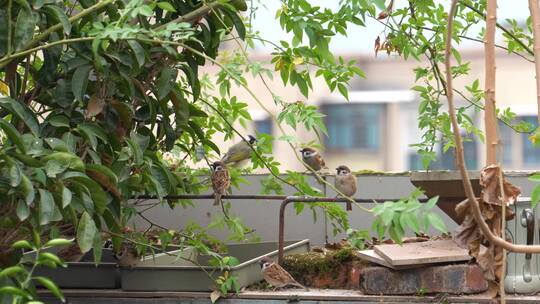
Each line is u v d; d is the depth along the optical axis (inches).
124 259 270.5
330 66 266.7
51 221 214.2
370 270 252.2
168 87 234.1
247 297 257.6
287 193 333.4
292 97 665.0
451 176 249.1
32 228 209.3
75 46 219.8
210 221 337.4
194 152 295.3
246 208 339.0
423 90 301.0
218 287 260.1
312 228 335.3
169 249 309.1
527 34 317.7
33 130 211.3
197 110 269.4
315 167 398.9
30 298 170.6
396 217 188.1
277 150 653.9
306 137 733.9
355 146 792.3
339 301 251.6
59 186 198.8
